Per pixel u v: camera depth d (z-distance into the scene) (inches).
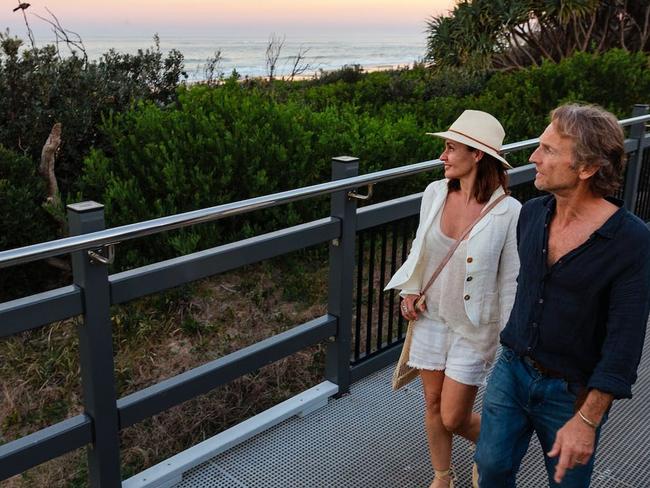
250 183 216.1
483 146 85.0
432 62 629.3
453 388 92.0
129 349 184.7
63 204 225.5
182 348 186.7
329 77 498.6
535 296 71.3
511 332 75.5
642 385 139.2
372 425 123.3
